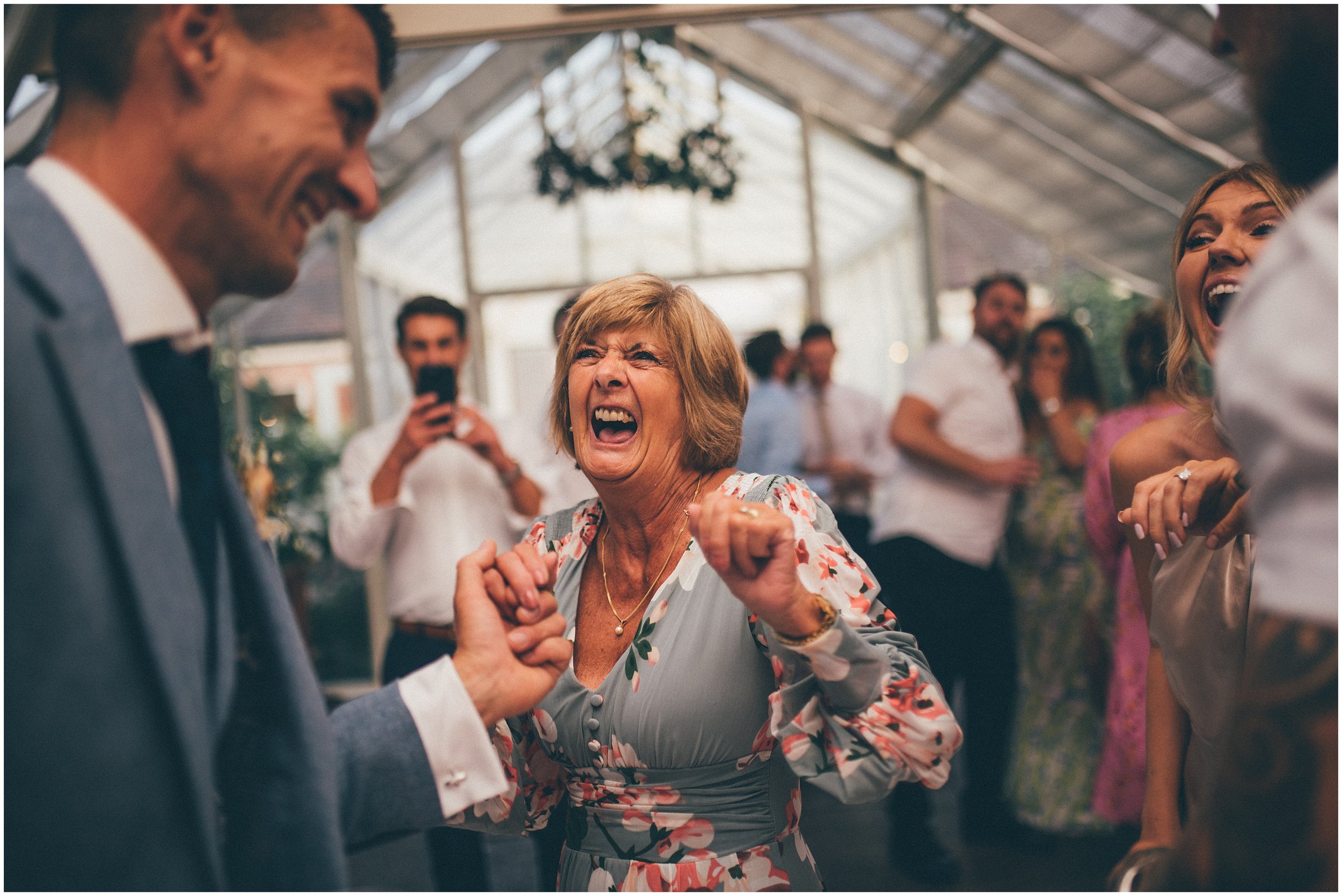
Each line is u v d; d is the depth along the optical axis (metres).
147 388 0.73
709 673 1.15
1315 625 0.54
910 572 3.40
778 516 0.94
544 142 5.07
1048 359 3.47
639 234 7.70
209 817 0.68
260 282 0.79
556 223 7.61
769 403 5.05
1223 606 1.09
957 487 3.41
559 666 1.00
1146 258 7.08
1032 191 7.07
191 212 0.74
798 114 7.61
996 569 3.49
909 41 5.84
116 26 0.70
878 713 1.04
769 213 7.73
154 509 0.67
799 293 7.90
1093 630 3.16
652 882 1.16
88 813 0.63
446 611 2.67
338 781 0.86
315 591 6.93
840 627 1.00
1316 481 0.54
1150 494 1.12
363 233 7.28
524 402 8.34
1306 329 0.54
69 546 0.63
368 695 0.96
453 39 3.34
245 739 0.78
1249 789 0.56
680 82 5.52
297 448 6.98
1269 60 0.63
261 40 0.72
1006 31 4.82
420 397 2.67
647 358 1.27
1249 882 0.55
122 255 0.72
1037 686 3.43
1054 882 3.16
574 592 1.33
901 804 3.30
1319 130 0.63
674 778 1.17
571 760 1.22
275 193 0.75
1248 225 1.15
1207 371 2.52
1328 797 0.53
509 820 1.30
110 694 0.64
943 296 7.76
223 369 7.00
